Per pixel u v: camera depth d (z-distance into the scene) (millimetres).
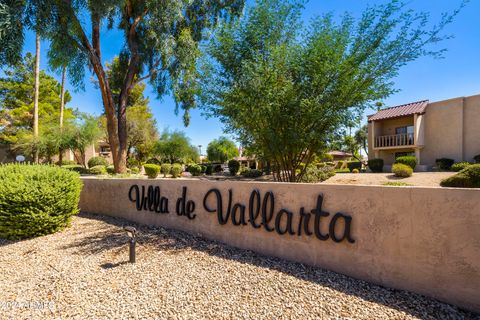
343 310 2373
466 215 2352
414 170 17250
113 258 3744
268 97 5020
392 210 2777
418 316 2270
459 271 2373
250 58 5742
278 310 2391
